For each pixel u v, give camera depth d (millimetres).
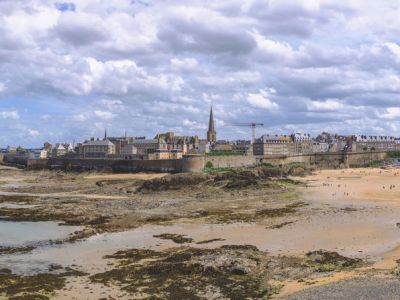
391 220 64625
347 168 198375
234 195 98125
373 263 42344
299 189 107438
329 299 30297
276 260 43625
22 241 55750
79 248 51562
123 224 66188
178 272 40312
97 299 34281
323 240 52719
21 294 35500
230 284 37000
